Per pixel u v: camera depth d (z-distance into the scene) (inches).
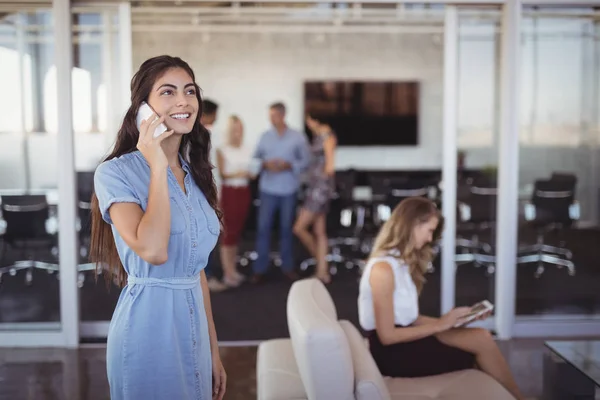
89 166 206.8
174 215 74.1
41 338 201.3
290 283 283.7
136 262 74.0
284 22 432.8
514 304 208.7
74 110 204.7
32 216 200.8
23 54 199.3
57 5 196.5
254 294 265.3
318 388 101.4
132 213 70.6
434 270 286.7
